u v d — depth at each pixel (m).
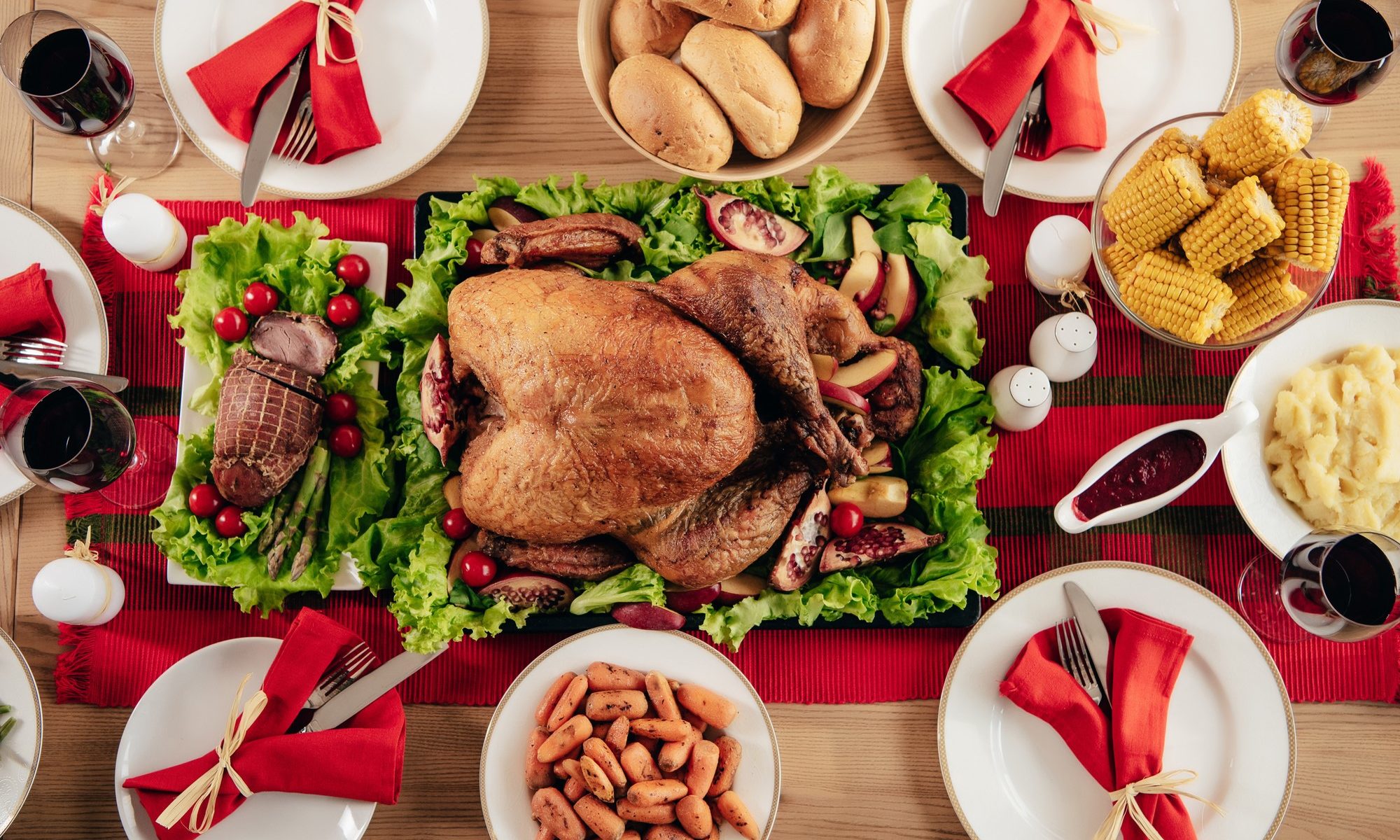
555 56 2.65
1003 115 2.42
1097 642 2.39
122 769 2.41
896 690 2.54
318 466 2.44
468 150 2.64
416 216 2.51
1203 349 2.40
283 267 2.48
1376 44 2.26
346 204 2.64
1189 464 2.27
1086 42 2.47
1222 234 2.14
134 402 2.62
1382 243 2.57
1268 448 2.44
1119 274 2.38
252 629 2.59
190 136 2.53
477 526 2.40
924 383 2.42
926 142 2.62
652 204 2.50
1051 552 2.57
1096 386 2.59
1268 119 2.07
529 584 2.35
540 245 2.30
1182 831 2.29
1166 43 2.55
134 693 2.58
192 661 2.46
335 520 2.46
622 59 2.33
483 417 2.29
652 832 2.30
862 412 2.28
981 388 2.40
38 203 2.66
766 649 2.55
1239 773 2.40
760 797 2.38
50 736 2.57
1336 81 2.30
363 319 2.53
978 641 2.43
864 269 2.43
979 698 2.44
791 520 2.29
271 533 2.42
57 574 2.44
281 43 2.46
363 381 2.49
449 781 2.54
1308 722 2.52
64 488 2.28
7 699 2.50
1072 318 2.38
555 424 2.01
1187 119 2.29
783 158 2.36
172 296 2.65
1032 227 2.61
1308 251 2.16
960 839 2.51
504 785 2.40
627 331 2.00
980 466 2.36
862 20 2.18
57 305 2.58
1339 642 2.37
